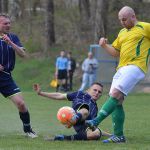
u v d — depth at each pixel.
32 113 34.97
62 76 63.97
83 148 19.28
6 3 94.00
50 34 83.12
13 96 22.41
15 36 22.67
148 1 84.62
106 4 74.19
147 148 19.64
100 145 20.16
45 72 74.31
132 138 22.95
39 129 26.56
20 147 19.56
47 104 42.00
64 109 21.12
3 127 27.08
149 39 20.92
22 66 76.75
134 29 20.91
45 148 19.31
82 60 76.50
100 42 21.73
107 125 28.44
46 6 83.88
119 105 21.23
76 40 83.44
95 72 60.97
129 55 20.80
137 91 61.00
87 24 85.00
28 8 93.25
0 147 19.59
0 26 22.30
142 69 20.67
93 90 21.95
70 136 21.47
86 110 21.23
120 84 20.41
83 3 86.38
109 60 61.97
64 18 87.38
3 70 22.25
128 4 77.19
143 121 30.61
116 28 74.38
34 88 22.12
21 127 27.08
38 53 81.56
